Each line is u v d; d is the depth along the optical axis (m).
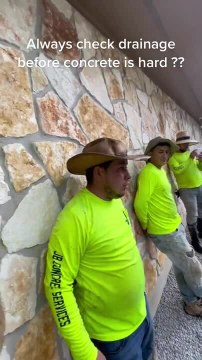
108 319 1.25
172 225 2.13
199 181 3.50
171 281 2.95
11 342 0.97
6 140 1.03
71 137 1.46
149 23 2.05
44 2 1.38
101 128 1.84
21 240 1.04
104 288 1.18
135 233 2.21
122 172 1.21
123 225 1.27
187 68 3.24
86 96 1.71
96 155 1.14
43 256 1.15
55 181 1.28
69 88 1.53
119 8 1.75
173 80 3.55
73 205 1.13
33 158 1.16
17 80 1.12
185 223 4.23
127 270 1.23
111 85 2.12
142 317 1.39
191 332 2.18
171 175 3.79
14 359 0.98
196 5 1.97
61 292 1.04
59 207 1.28
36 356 1.09
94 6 1.69
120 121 2.18
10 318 0.97
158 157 2.19
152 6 1.86
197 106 5.73
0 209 0.97
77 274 1.15
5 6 1.11
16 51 1.14
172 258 2.18
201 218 3.70
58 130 1.36
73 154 1.45
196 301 2.32
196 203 3.54
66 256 1.05
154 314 2.38
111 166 1.18
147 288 2.33
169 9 1.97
